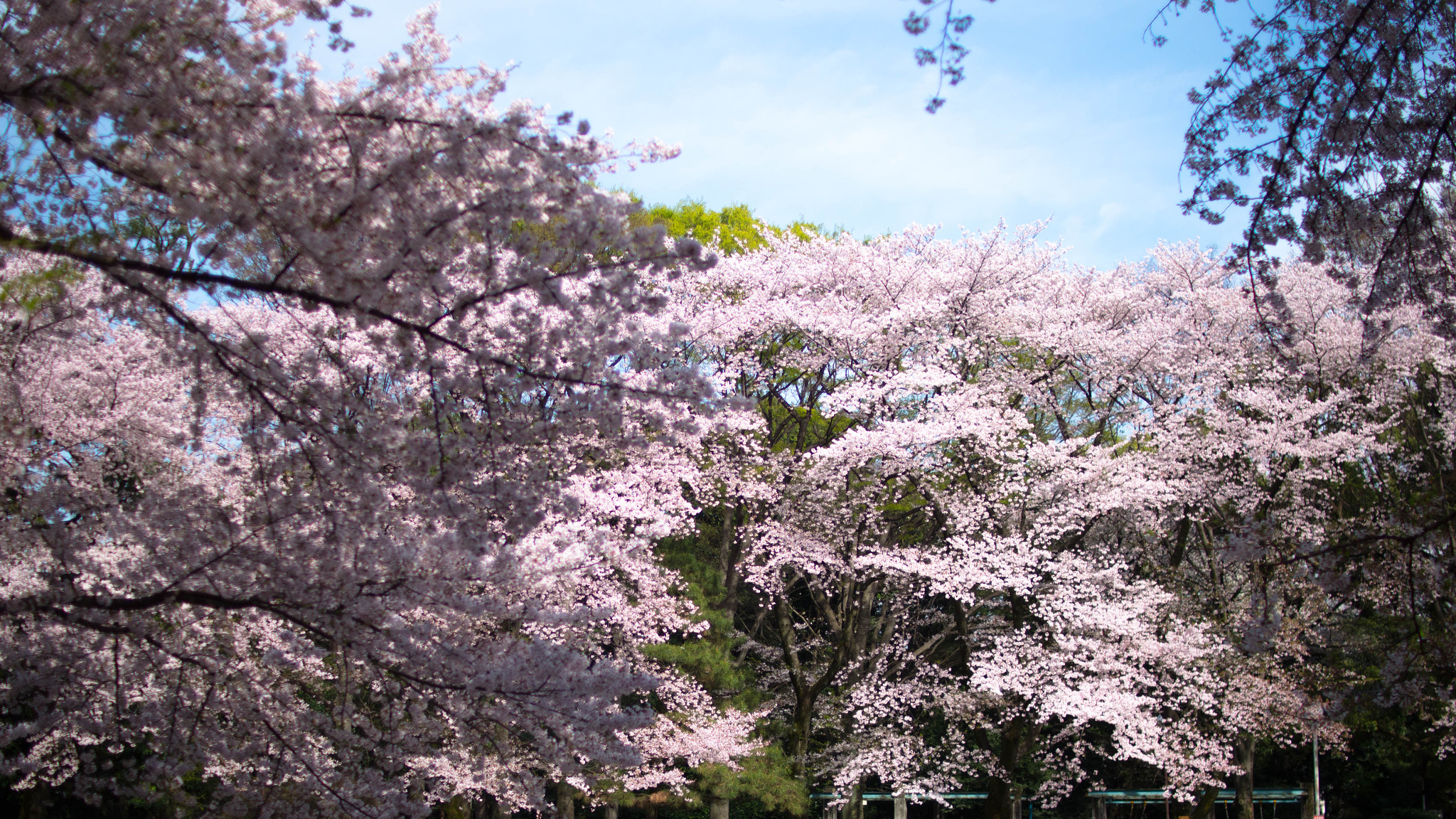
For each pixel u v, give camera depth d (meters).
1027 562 14.63
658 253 4.84
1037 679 14.48
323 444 5.06
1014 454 15.04
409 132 4.59
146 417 8.23
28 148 4.34
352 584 5.30
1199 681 15.23
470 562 5.71
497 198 4.52
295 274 5.06
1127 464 15.03
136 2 4.14
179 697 6.20
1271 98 6.47
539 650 5.88
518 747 8.66
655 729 14.41
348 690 7.07
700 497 15.94
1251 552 10.02
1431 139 6.27
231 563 5.26
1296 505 15.77
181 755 6.13
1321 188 6.54
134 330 8.29
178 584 5.18
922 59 4.20
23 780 7.34
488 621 8.74
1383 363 15.74
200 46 4.28
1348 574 8.98
